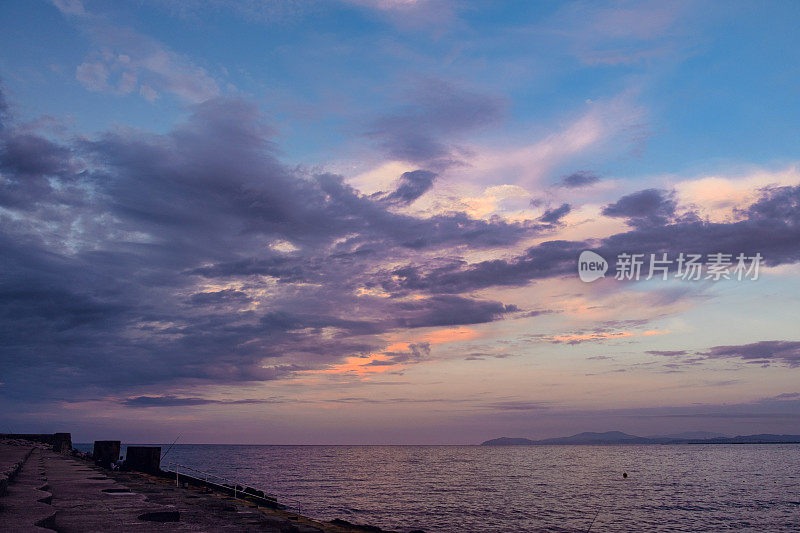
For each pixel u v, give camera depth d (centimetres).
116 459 3347
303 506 4256
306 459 17050
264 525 1085
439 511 4103
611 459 16612
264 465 12356
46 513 854
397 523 3453
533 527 3400
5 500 1016
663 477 8375
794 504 4791
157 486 1909
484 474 9138
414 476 8531
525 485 6731
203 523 1066
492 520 3675
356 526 2256
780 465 12250
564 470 10506
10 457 2286
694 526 3600
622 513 4138
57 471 2220
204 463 13338
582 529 3372
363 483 6931
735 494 5644
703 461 14700
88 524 952
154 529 916
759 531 3450
